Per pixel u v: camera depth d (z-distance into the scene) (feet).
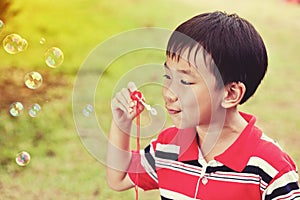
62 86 15.85
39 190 11.89
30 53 17.24
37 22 18.48
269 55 19.36
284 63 18.76
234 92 4.97
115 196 11.67
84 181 12.18
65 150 13.28
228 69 4.88
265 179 4.95
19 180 12.18
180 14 21.44
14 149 13.21
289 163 4.99
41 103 14.98
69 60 17.16
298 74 17.98
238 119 5.17
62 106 14.92
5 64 16.55
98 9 20.44
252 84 5.07
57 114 14.60
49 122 14.30
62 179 12.23
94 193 11.78
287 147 13.71
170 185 5.35
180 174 5.29
